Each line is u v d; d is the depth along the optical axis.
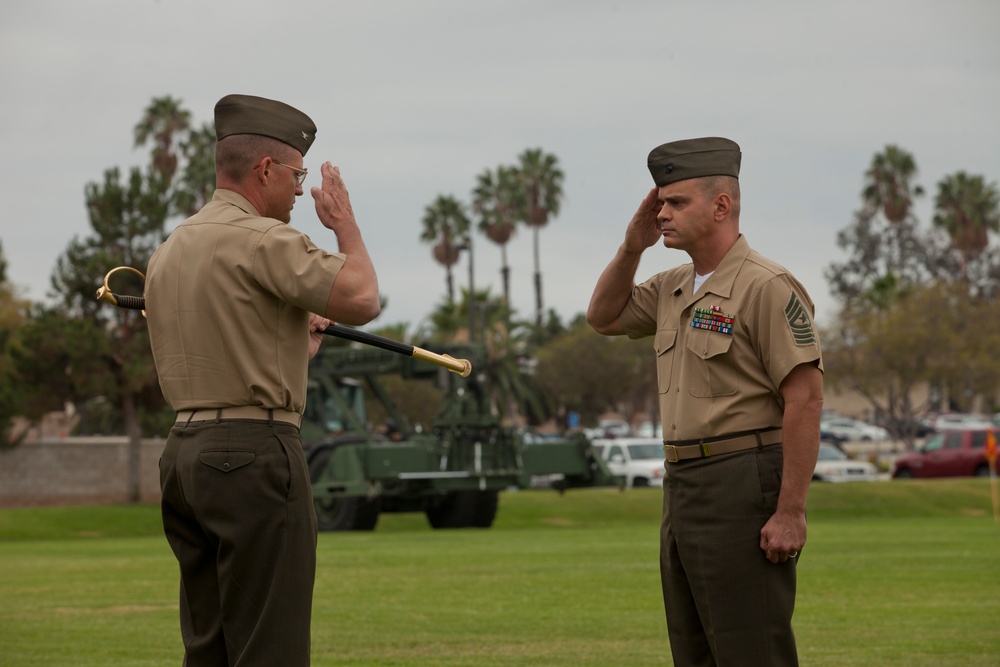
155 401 50.69
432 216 111.31
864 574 18.06
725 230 7.17
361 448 35.81
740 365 6.97
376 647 11.84
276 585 6.26
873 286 99.88
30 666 10.85
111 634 12.82
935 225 113.75
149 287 6.54
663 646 11.82
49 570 20.70
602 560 21.70
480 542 27.83
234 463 6.23
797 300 6.90
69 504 52.56
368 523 36.28
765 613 6.89
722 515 6.95
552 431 124.44
